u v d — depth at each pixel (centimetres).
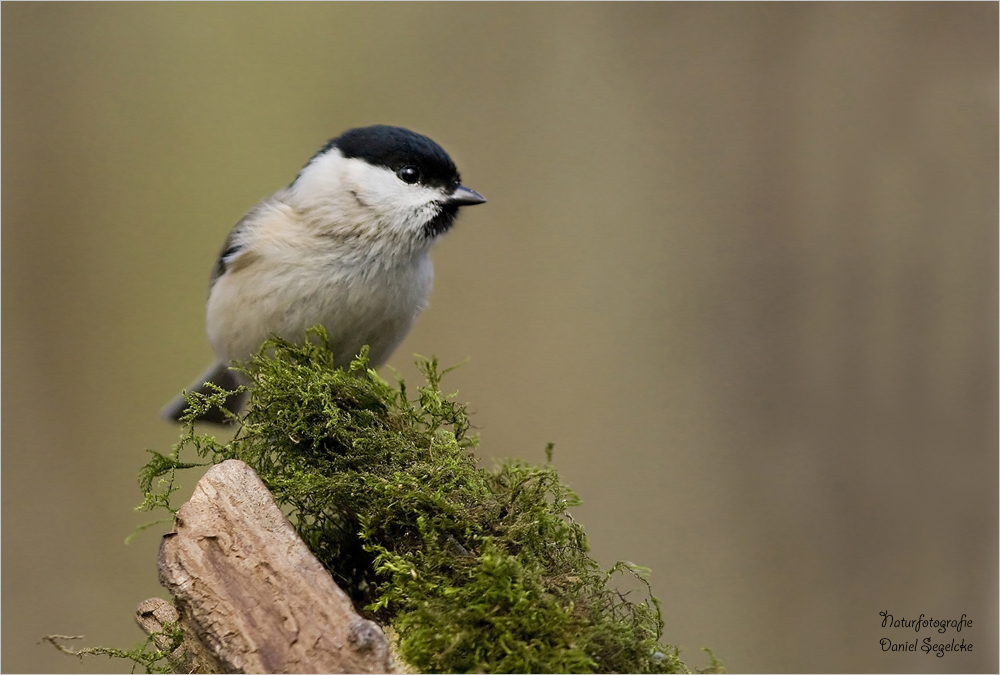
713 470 1009
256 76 1123
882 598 941
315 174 654
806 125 1059
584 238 1103
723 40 1106
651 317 1073
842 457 988
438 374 492
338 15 1143
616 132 1128
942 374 976
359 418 470
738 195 1082
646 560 966
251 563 367
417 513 397
